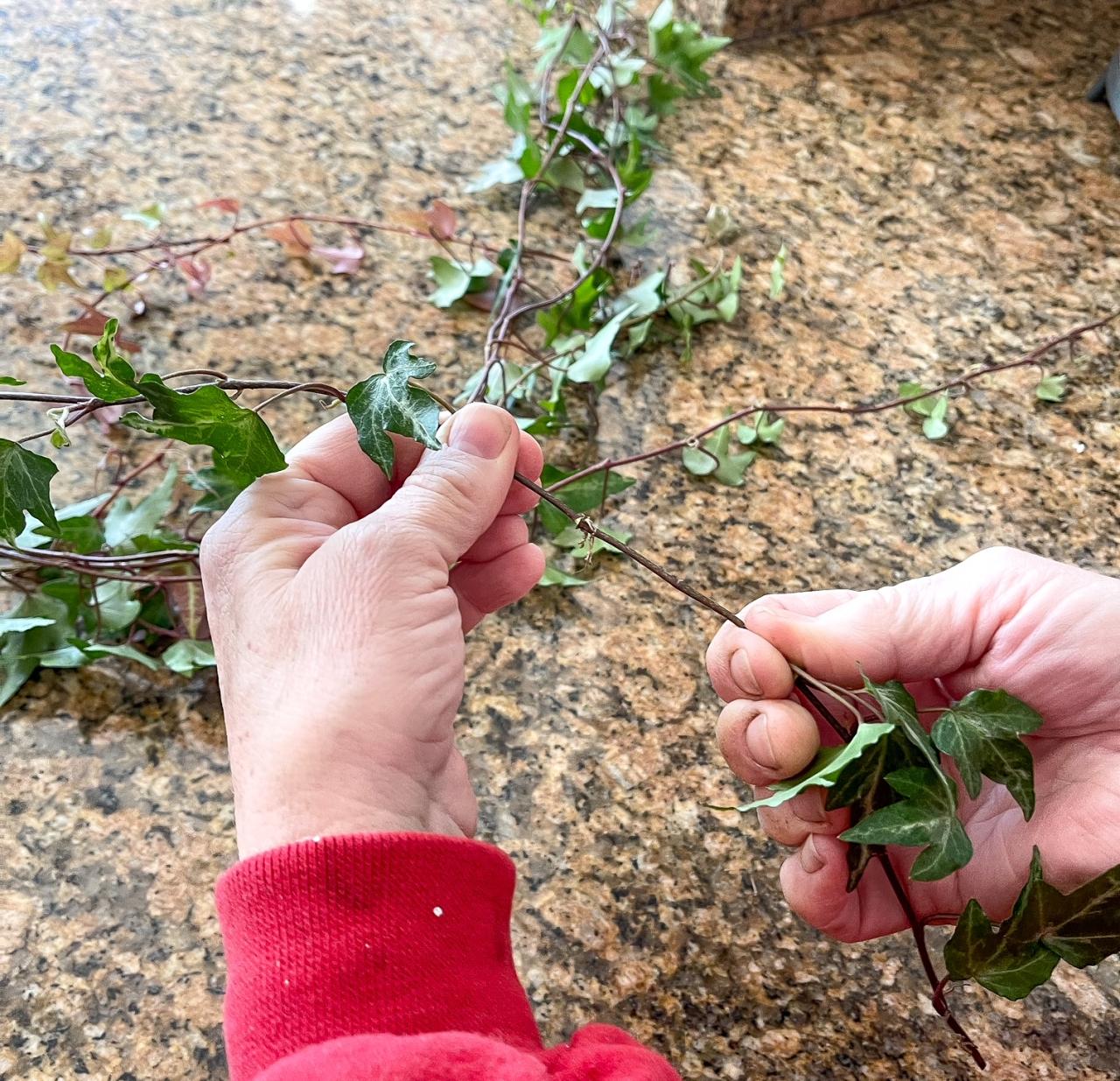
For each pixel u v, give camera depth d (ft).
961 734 1.60
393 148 3.41
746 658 1.79
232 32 3.73
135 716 2.23
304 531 1.66
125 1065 1.79
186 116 3.42
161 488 2.49
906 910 1.75
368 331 2.92
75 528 2.38
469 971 1.36
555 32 3.54
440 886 1.36
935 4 4.02
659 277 2.92
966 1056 1.84
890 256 3.18
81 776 2.14
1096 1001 1.90
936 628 1.90
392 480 1.79
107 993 1.87
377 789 1.44
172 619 2.40
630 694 2.29
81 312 2.91
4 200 3.12
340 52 3.70
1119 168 3.44
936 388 2.82
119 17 3.74
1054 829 1.80
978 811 1.94
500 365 2.60
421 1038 1.18
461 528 1.62
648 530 2.56
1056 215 3.30
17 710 2.23
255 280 3.02
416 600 1.51
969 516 2.61
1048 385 2.83
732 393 2.84
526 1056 1.21
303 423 2.71
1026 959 1.58
